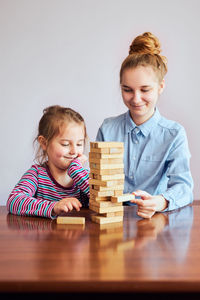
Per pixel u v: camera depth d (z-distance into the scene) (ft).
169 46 8.97
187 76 9.04
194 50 8.98
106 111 9.09
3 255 2.72
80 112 9.07
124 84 4.87
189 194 4.66
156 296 2.63
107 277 2.32
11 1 8.72
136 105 4.88
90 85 9.02
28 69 8.90
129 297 2.64
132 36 8.94
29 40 8.83
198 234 3.31
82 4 8.82
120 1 8.86
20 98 8.96
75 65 8.96
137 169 5.38
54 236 3.22
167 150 5.16
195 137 9.20
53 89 8.98
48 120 4.87
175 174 4.87
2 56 8.84
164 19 8.91
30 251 2.82
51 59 8.91
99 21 8.87
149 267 2.49
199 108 9.12
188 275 2.36
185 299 2.61
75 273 2.38
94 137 9.13
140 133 5.39
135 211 4.29
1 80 8.89
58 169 4.87
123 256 2.70
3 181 9.12
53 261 2.60
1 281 2.28
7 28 8.77
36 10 8.77
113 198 3.70
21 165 9.10
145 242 3.05
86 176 4.65
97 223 3.70
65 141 4.72
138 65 4.75
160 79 5.01
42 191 4.80
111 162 3.70
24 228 3.51
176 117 9.16
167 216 4.04
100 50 8.95
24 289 2.27
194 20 8.90
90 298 2.67
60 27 8.84
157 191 5.36
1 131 9.02
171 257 2.68
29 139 9.03
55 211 3.92
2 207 4.64
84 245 2.97
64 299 2.68
